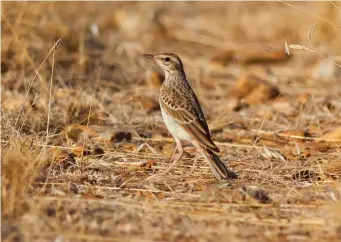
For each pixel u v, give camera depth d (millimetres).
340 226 10453
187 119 12648
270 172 12719
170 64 13258
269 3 27141
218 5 27578
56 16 21797
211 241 9883
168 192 11672
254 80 18500
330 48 21703
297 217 10750
